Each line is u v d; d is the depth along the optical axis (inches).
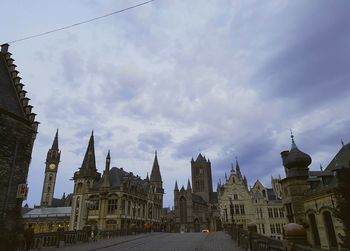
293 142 1396.4
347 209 537.3
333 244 1003.3
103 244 1010.1
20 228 677.9
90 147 2915.8
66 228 3329.2
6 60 911.0
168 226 4023.1
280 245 404.5
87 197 2409.0
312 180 1295.5
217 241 1063.0
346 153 1149.1
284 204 1385.3
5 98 781.3
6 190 673.0
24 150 750.5
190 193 4340.6
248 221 2940.5
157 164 4045.3
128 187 2420.0
